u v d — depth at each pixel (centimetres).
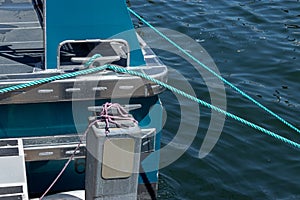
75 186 491
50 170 481
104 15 469
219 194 554
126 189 429
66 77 452
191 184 563
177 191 552
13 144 458
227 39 886
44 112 465
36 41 521
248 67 802
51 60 469
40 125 468
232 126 654
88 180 434
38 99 452
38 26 549
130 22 474
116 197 429
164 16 966
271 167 595
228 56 832
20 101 449
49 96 452
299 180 580
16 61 484
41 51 503
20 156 446
